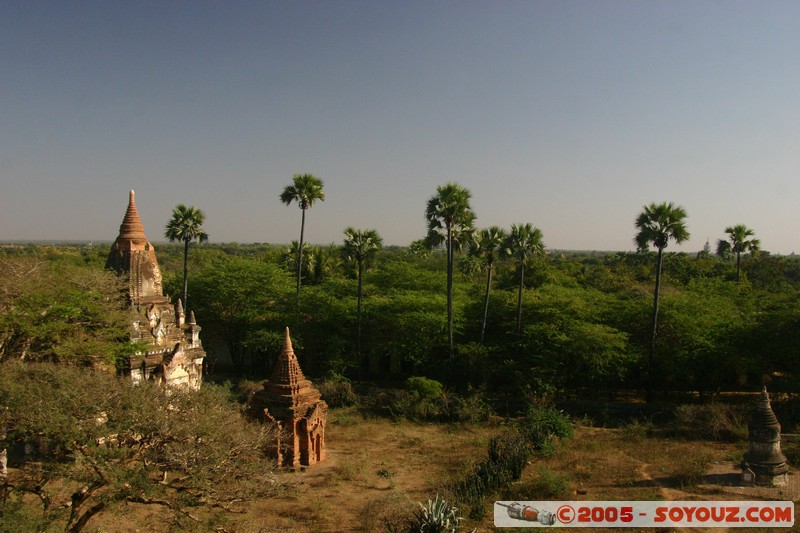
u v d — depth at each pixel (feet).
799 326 114.32
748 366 117.19
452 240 134.51
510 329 139.13
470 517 64.39
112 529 58.03
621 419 116.57
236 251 612.29
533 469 82.84
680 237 119.55
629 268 236.43
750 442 77.61
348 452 92.89
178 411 51.19
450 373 132.87
